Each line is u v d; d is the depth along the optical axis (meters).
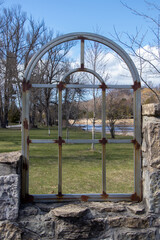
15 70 10.96
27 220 2.17
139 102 2.49
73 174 4.96
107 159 6.60
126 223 2.22
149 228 2.23
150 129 2.26
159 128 2.25
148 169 2.32
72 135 13.40
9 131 19.42
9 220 2.13
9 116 38.00
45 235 2.16
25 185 2.38
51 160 6.39
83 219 2.20
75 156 7.08
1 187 2.12
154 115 2.27
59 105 2.45
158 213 2.26
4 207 2.12
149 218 2.24
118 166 5.72
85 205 2.32
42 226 2.17
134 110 2.48
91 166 5.71
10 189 2.13
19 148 8.63
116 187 4.10
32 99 11.61
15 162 2.16
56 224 2.18
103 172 2.45
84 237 2.18
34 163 5.99
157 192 2.25
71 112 10.17
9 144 9.95
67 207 2.26
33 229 2.16
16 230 2.12
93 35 2.47
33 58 2.41
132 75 2.49
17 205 2.14
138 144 2.48
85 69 2.47
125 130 11.86
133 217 2.23
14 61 11.06
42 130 19.88
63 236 2.17
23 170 2.39
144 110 2.42
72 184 4.26
